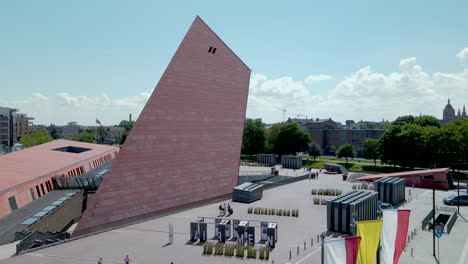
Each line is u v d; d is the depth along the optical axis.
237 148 54.72
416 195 57.41
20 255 28.89
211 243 30.64
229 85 53.78
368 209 37.97
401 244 21.23
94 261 27.69
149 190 40.56
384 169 91.19
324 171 84.44
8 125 151.88
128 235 34.31
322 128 170.50
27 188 42.56
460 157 80.25
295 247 30.84
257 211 42.94
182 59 46.34
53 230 38.56
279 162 112.62
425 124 104.44
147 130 41.03
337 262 17.94
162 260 27.92
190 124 46.56
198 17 49.56
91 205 35.19
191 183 45.97
